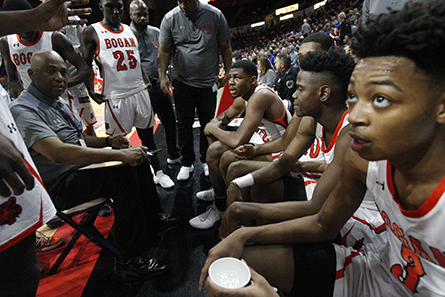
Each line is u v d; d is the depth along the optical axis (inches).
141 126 92.4
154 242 67.4
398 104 16.3
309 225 31.8
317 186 38.7
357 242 41.1
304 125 49.8
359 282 30.2
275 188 53.7
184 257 61.9
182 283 54.7
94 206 56.2
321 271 30.2
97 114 215.5
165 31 91.3
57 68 51.6
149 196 69.4
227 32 95.3
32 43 76.2
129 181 54.1
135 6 99.5
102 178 52.3
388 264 28.7
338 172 37.1
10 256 26.5
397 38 15.5
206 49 90.9
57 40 76.5
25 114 47.4
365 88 17.3
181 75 93.5
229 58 101.0
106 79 81.8
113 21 80.0
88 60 83.8
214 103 101.9
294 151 50.2
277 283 31.9
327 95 40.2
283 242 32.4
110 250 60.7
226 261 28.5
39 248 66.8
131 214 54.5
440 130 17.6
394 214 23.5
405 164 19.7
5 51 78.4
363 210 43.8
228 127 94.0
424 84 15.8
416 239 22.2
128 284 55.4
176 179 103.5
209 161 68.1
